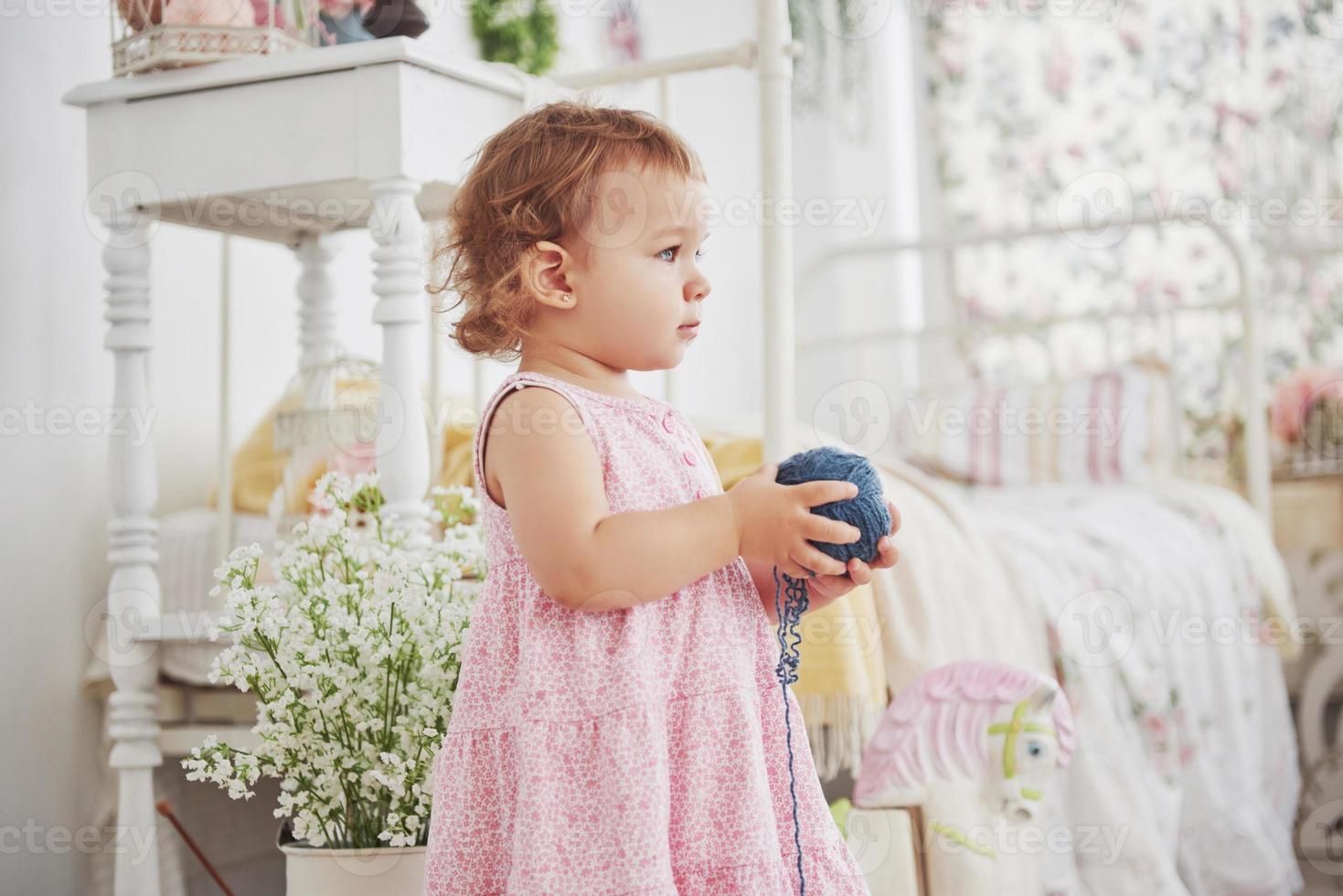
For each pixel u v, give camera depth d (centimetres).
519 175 92
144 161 138
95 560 159
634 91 302
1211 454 301
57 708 152
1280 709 224
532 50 254
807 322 352
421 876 103
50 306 154
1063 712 128
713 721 86
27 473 150
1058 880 152
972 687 130
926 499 169
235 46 134
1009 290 328
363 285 218
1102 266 318
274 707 105
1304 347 295
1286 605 230
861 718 133
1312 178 298
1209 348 304
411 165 127
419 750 105
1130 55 315
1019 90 328
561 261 90
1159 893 155
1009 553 171
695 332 94
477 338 96
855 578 86
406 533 120
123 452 140
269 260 196
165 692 144
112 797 152
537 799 82
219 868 165
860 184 351
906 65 349
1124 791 161
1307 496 272
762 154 131
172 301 178
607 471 88
